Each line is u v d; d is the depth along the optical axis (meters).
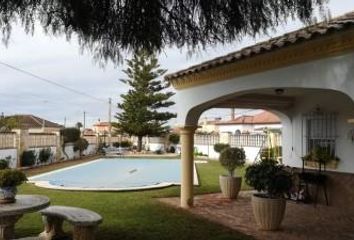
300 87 7.03
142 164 28.72
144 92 38.91
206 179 16.73
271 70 7.75
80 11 3.83
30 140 23.23
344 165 10.76
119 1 3.86
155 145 42.06
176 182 16.81
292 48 7.02
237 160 12.27
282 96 12.14
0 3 3.64
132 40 4.31
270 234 7.96
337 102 10.97
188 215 9.64
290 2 3.93
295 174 11.70
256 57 7.95
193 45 4.38
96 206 10.59
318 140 11.68
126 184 16.94
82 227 6.23
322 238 7.71
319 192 11.41
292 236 7.82
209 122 63.84
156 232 7.94
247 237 7.68
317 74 6.67
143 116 38.59
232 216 9.61
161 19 4.08
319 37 6.34
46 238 6.90
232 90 9.03
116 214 9.57
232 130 51.59
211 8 3.96
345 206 10.66
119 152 38.31
